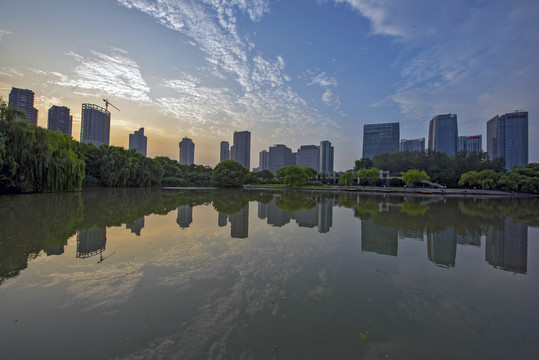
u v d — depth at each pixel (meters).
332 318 4.57
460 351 3.78
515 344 3.98
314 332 4.13
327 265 7.45
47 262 7.17
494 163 76.69
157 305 4.87
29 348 3.62
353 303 5.17
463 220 16.66
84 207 18.09
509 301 5.45
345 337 4.04
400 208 23.27
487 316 4.81
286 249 9.02
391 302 5.27
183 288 5.65
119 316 4.47
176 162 86.19
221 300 5.14
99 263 7.14
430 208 23.89
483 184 56.88
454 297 5.59
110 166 44.94
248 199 30.92
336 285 6.04
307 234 11.56
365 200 32.59
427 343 3.94
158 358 3.45
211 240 10.03
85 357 3.45
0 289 5.46
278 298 5.28
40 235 10.12
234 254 8.27
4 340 3.79
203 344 3.76
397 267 7.47
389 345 3.86
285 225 13.74
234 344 3.77
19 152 24.56
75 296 5.18
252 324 4.30
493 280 6.64
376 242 10.35
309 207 23.00
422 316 4.75
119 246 8.88
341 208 22.41
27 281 5.89
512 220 17.19
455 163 79.69
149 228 12.01
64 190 30.03
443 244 10.27
